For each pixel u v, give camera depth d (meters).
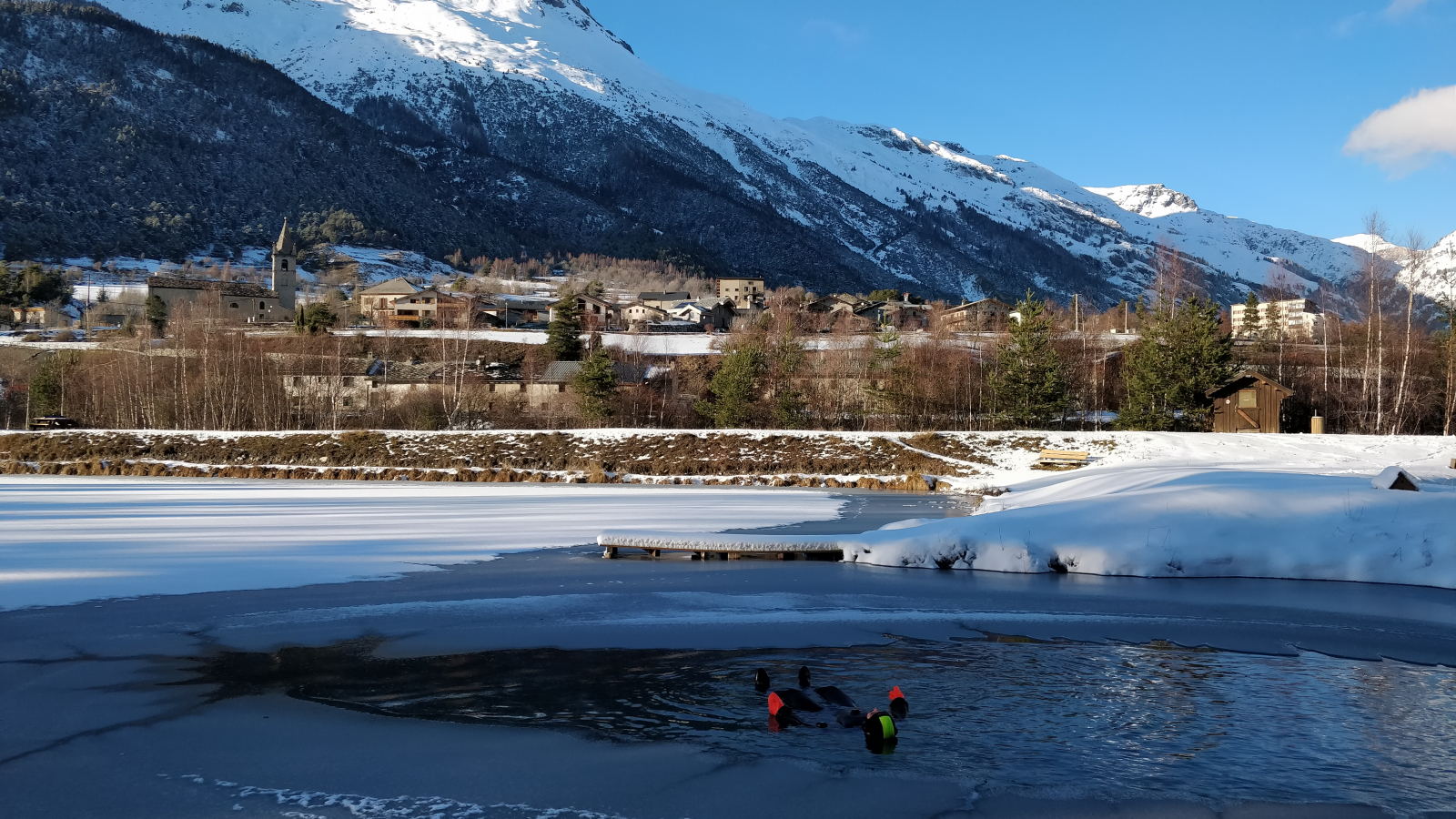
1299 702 10.49
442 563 19.86
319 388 68.88
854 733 9.35
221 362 69.56
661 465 45.00
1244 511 20.97
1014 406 56.88
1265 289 95.62
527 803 7.62
